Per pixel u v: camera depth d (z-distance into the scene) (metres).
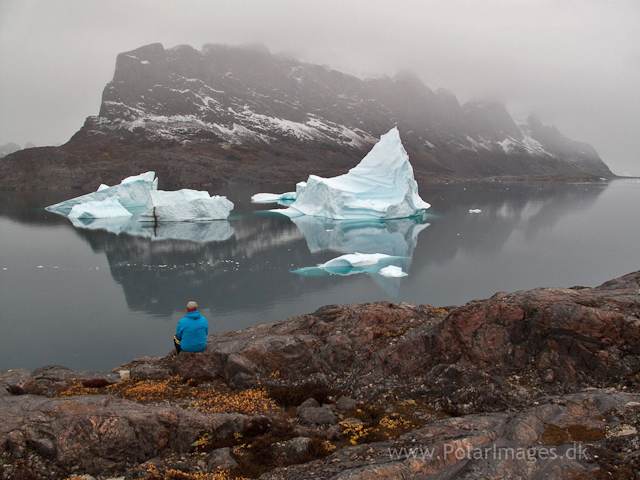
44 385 8.07
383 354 7.67
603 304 6.82
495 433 4.81
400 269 26.75
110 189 63.09
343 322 9.07
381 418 6.06
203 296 22.08
